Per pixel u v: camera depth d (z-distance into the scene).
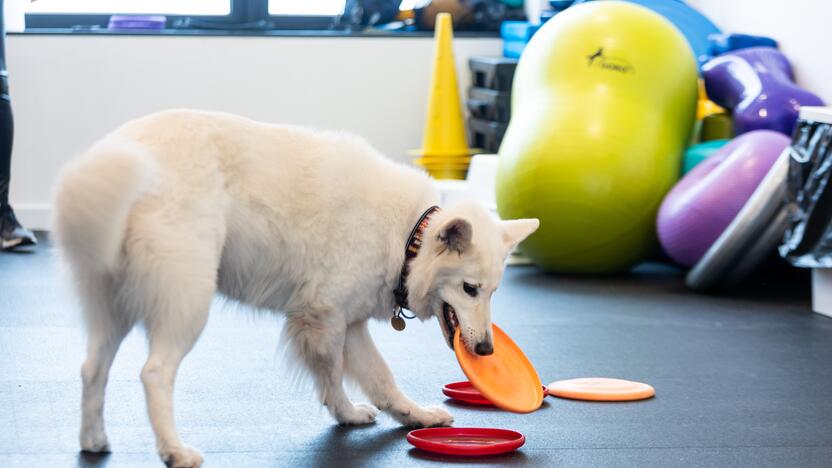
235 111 7.75
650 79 6.00
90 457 2.67
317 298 2.91
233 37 7.66
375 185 2.95
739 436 3.10
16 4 7.56
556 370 3.93
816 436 3.12
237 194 2.73
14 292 5.02
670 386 3.72
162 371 2.55
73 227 2.37
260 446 2.85
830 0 6.18
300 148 2.88
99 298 2.62
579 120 5.83
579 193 5.76
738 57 6.43
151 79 7.56
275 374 3.66
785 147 5.66
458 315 2.92
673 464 2.82
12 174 7.36
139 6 8.19
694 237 5.65
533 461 2.81
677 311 5.14
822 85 6.31
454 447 2.80
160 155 2.60
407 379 3.70
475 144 8.02
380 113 8.00
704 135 6.65
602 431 3.13
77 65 7.39
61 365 3.65
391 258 2.96
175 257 2.53
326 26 8.45
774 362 4.12
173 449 2.53
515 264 6.56
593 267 6.05
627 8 6.24
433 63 7.92
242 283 2.85
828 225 4.94
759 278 6.18
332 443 2.91
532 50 6.35
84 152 2.59
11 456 2.66
